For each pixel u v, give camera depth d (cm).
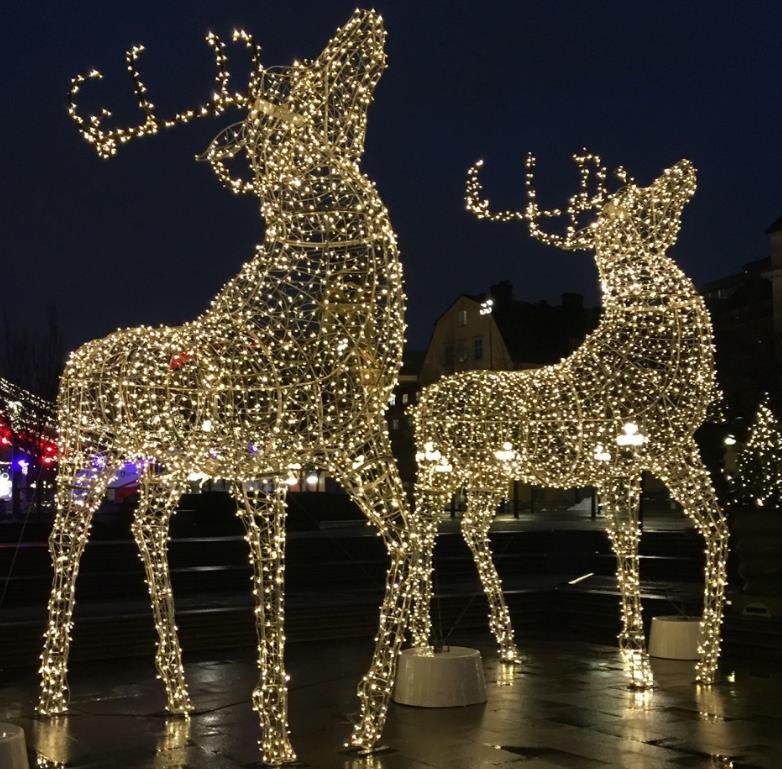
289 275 641
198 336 642
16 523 1877
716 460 1914
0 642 1047
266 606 651
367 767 637
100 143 638
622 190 914
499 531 1861
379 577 1589
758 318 2747
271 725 646
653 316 873
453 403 943
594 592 1344
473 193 997
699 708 808
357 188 653
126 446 677
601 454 879
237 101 655
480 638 1220
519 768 632
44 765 649
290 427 627
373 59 661
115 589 1391
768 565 1123
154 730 738
